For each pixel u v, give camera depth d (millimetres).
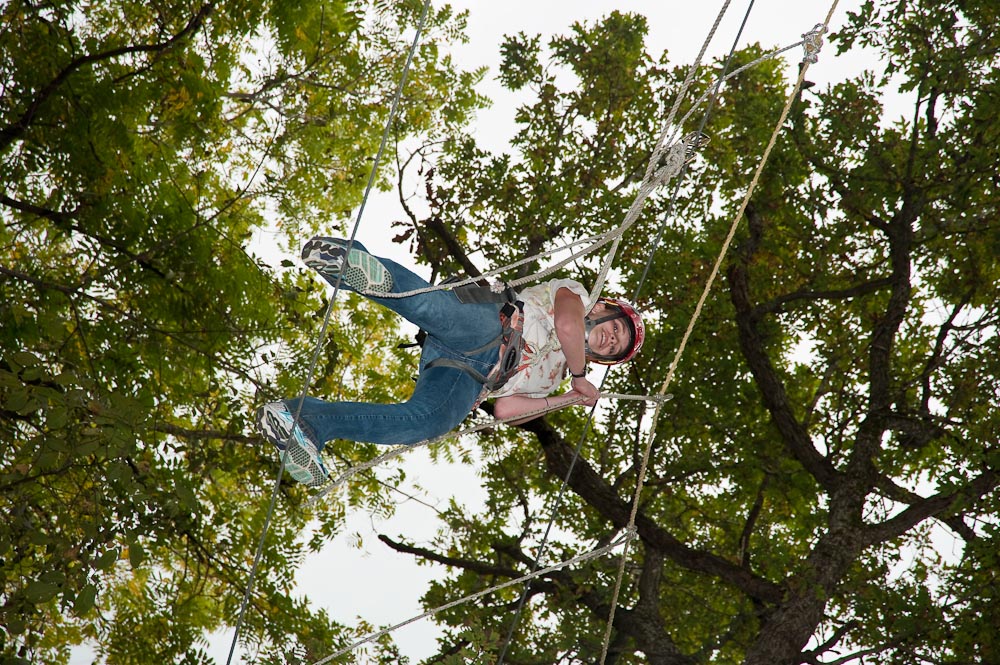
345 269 4395
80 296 12094
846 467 14828
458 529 16344
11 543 8922
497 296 5031
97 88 12141
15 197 12828
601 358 5727
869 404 15102
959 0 14391
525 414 5320
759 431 16781
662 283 16781
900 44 14891
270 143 17000
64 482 11195
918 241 15562
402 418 4668
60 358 11547
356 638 14250
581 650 13883
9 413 10008
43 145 12047
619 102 16891
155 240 13109
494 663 9555
